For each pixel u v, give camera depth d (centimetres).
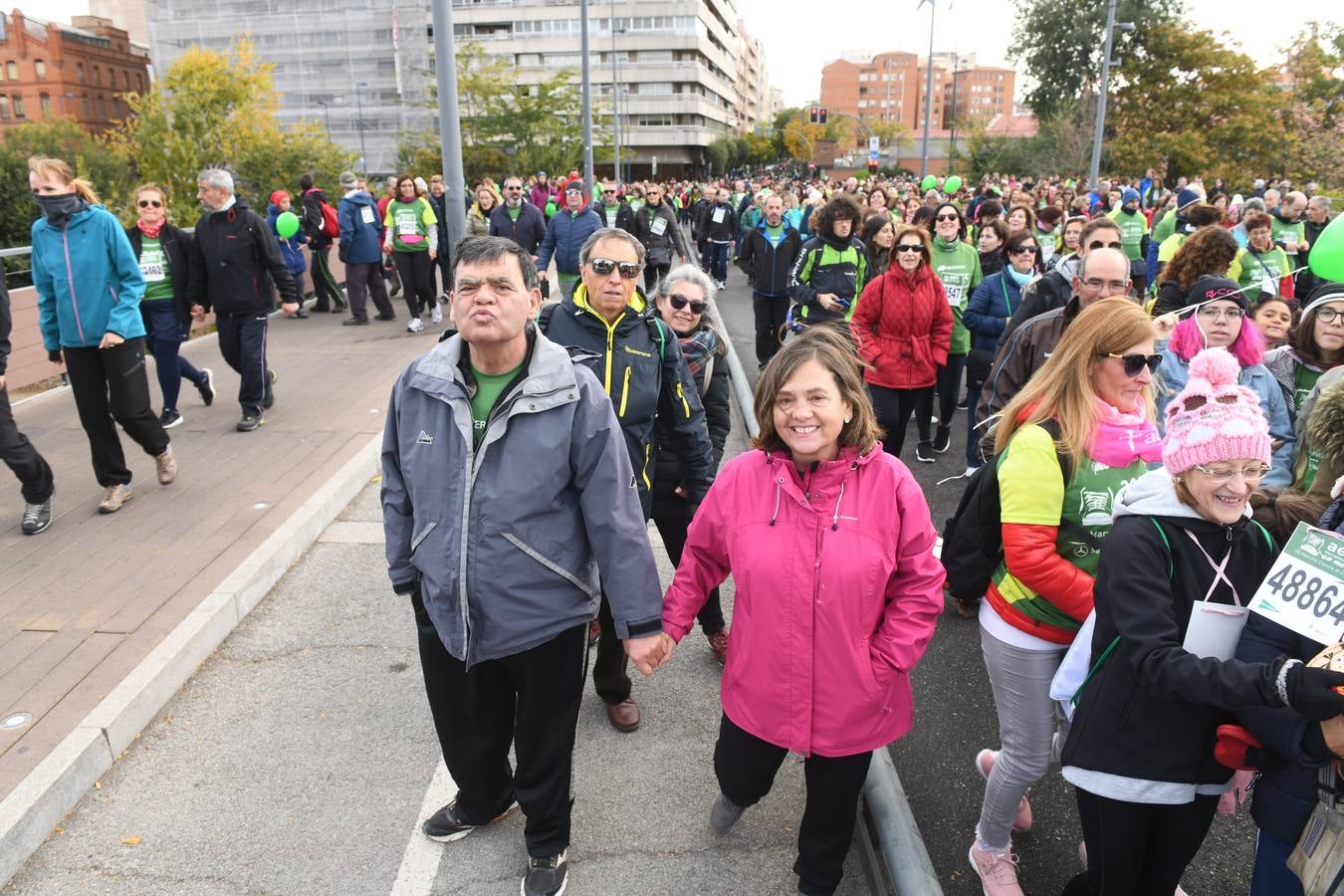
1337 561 191
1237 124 4772
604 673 370
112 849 303
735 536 260
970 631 472
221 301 690
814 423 244
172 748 354
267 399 770
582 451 259
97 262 509
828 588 249
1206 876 305
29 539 507
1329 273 322
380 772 342
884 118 17062
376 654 421
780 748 267
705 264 2056
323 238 1298
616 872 298
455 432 257
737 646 264
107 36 9331
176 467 625
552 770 280
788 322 764
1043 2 5544
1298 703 182
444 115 945
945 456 749
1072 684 242
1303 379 420
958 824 331
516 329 248
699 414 378
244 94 3781
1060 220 1042
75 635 404
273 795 329
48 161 498
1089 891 251
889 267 610
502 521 254
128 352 531
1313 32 4925
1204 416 203
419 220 1129
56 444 676
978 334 692
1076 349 265
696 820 323
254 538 509
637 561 264
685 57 10306
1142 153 4791
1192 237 503
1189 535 213
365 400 808
